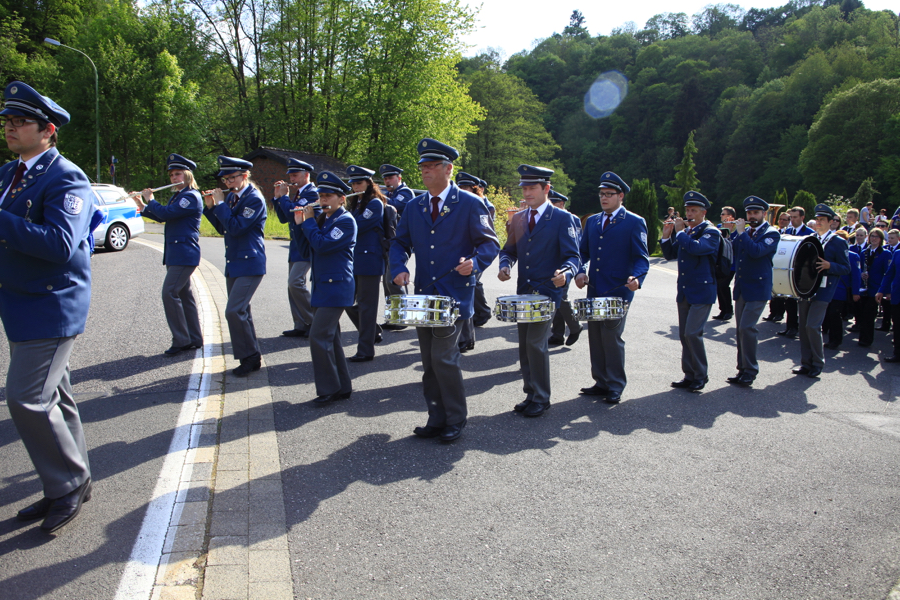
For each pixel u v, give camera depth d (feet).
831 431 17.24
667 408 18.74
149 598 8.80
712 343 30.01
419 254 15.56
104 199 51.19
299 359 21.91
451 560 10.09
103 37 134.82
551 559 10.24
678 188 201.98
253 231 19.53
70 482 10.74
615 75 333.42
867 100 177.78
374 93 128.06
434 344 14.82
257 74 139.64
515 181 215.72
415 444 14.93
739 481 13.61
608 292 19.95
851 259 30.94
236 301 19.22
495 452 14.66
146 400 16.85
